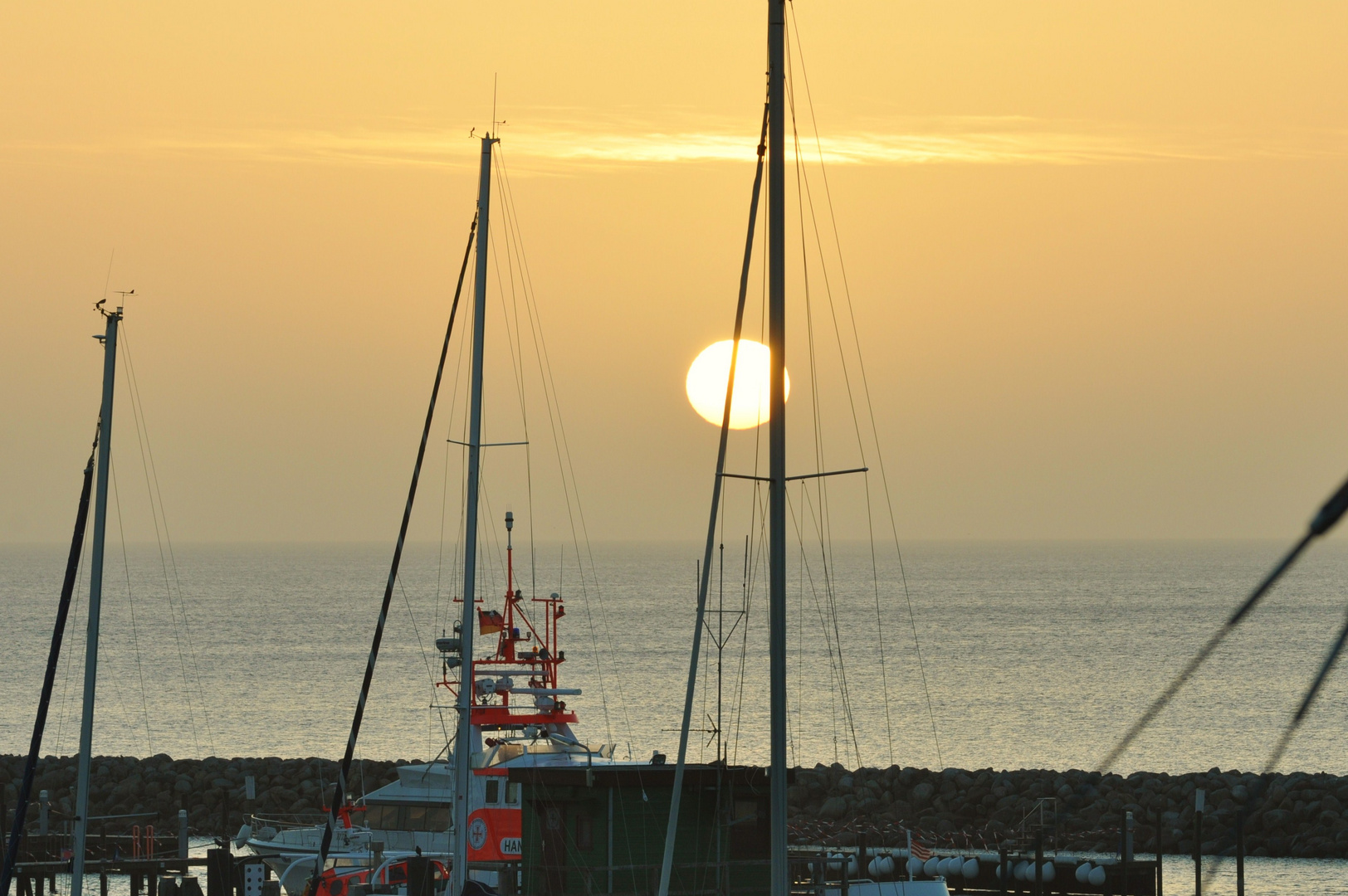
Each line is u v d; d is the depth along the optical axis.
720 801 91.88
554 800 93.25
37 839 139.88
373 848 117.56
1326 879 161.00
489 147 105.75
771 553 65.44
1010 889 143.12
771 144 67.31
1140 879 142.00
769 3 67.62
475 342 103.88
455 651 101.19
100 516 108.81
